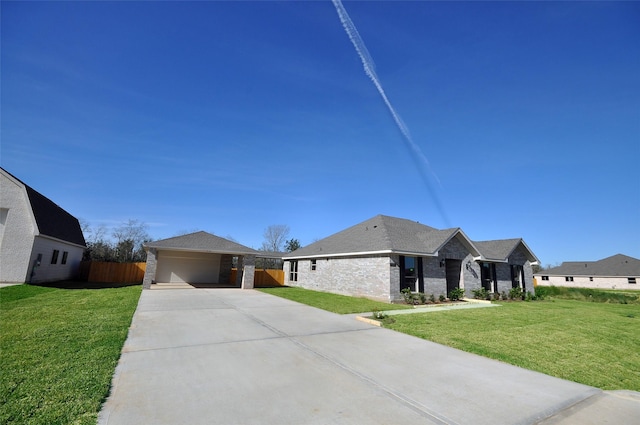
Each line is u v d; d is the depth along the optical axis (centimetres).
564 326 1053
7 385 405
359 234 2058
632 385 520
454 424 347
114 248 3681
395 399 410
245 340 695
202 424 332
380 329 873
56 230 1966
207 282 2398
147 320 883
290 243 4497
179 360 545
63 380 430
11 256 1608
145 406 369
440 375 511
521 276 2403
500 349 708
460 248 1944
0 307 1041
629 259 5031
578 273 5184
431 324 972
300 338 730
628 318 1325
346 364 548
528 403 412
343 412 368
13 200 1662
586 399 434
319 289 2141
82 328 750
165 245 1839
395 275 1605
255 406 377
